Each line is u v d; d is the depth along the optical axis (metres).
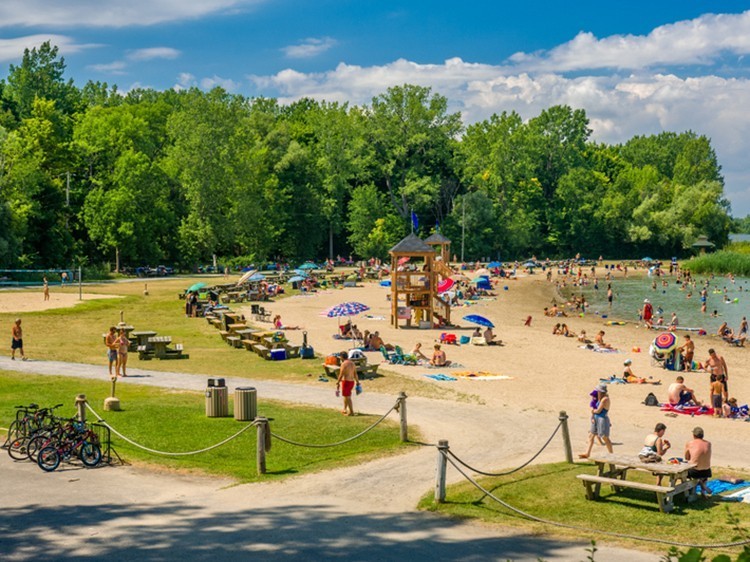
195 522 16.25
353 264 137.38
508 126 162.25
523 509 17.47
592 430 22.48
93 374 35.28
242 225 119.50
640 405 32.22
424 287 58.59
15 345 38.50
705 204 163.50
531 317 66.56
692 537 15.70
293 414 27.73
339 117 146.50
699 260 132.25
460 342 50.59
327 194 141.88
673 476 17.80
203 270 112.38
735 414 29.88
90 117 128.75
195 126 118.75
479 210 149.62
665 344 42.97
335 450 23.03
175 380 34.56
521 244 158.62
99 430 24.27
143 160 109.62
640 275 131.25
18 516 16.58
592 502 18.02
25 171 94.56
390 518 16.67
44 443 21.25
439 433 25.50
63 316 57.09
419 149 150.38
